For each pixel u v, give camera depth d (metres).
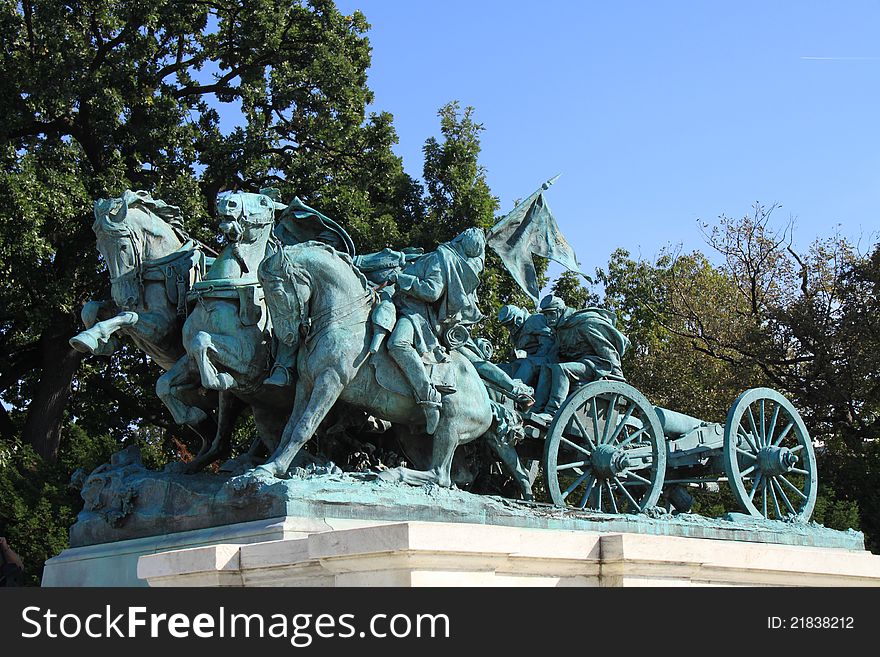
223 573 9.20
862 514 26.69
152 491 12.14
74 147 24.27
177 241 13.73
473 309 12.57
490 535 8.55
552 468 13.62
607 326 15.37
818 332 30.27
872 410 30.78
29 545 18.36
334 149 26.45
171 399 12.51
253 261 12.73
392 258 13.25
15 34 23.19
